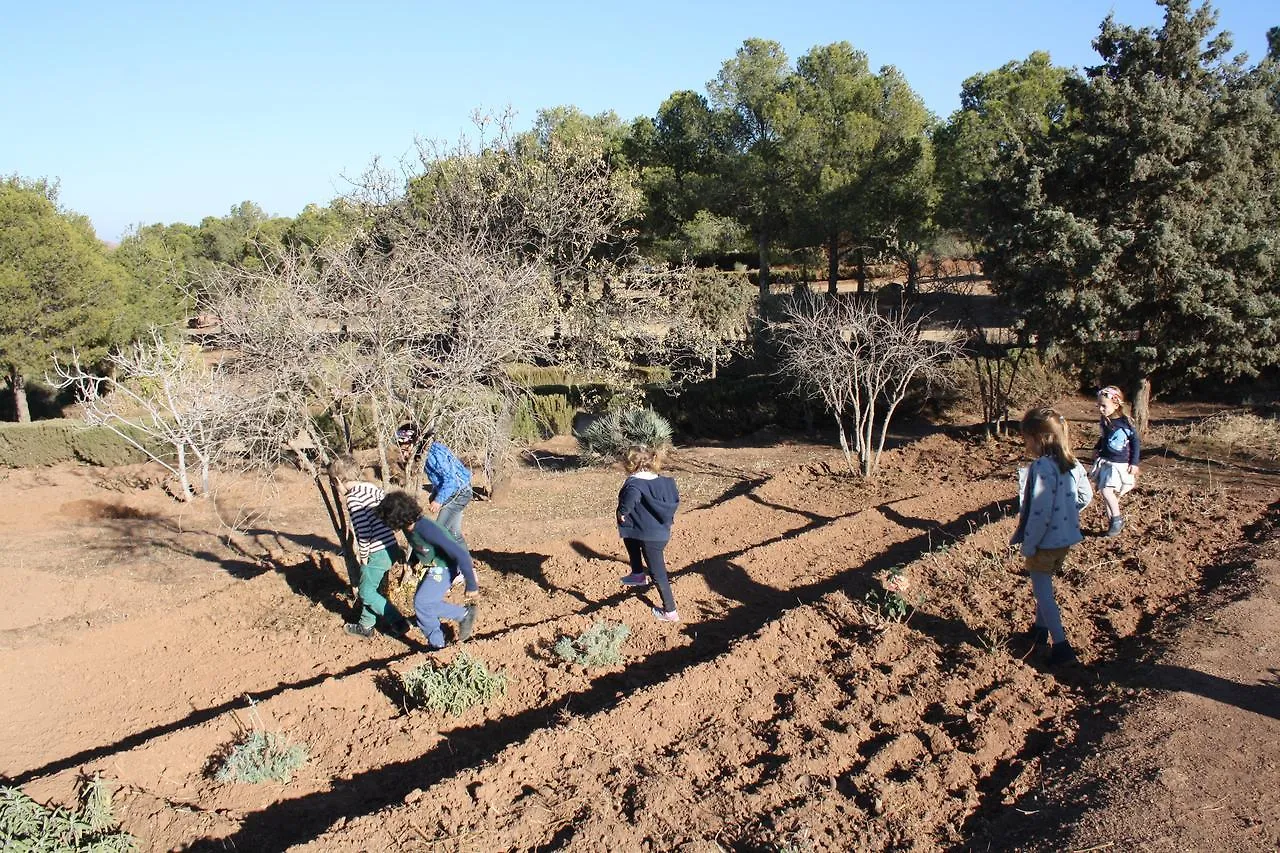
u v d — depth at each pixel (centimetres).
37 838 425
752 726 509
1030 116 1438
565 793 442
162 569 1125
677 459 1655
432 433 848
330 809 460
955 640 613
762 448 1758
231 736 539
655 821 413
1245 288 1241
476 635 699
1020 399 1983
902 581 697
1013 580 719
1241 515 865
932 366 1423
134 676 667
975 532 857
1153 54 1330
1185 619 608
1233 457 1195
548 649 647
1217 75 1334
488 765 464
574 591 793
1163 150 1261
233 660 685
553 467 1666
